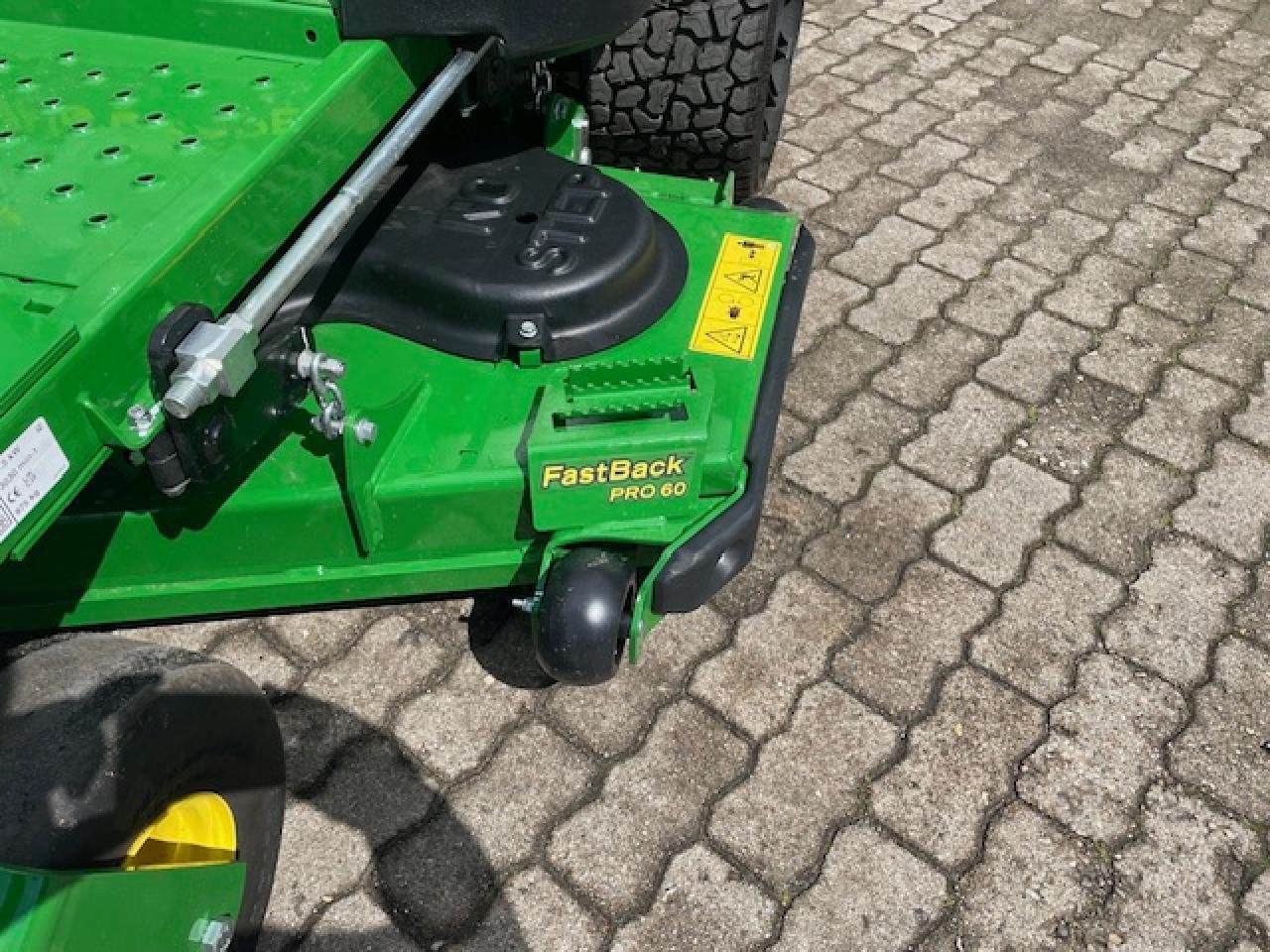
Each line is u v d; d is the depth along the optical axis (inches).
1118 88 145.1
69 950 43.1
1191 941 65.1
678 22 89.4
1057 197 125.2
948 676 78.5
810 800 71.6
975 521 89.6
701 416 64.5
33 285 44.5
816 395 100.7
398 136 60.9
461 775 73.3
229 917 55.2
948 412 99.0
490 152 82.6
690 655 79.9
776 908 66.6
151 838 53.6
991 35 157.6
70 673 50.2
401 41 62.6
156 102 58.0
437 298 72.1
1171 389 101.2
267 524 64.8
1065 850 69.1
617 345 73.5
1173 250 117.6
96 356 41.4
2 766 45.6
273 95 58.3
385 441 65.2
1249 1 165.0
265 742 59.4
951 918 66.2
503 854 69.3
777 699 77.2
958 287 112.7
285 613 83.3
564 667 61.7
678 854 69.2
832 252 117.3
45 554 63.9
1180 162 131.0
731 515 67.7
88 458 42.6
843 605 83.2
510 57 64.4
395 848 69.7
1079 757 73.8
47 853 44.1
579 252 72.9
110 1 63.6
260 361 54.6
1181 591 84.2
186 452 49.4
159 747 49.4
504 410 69.1
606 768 73.5
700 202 87.8
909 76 148.1
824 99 143.3
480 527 67.5
